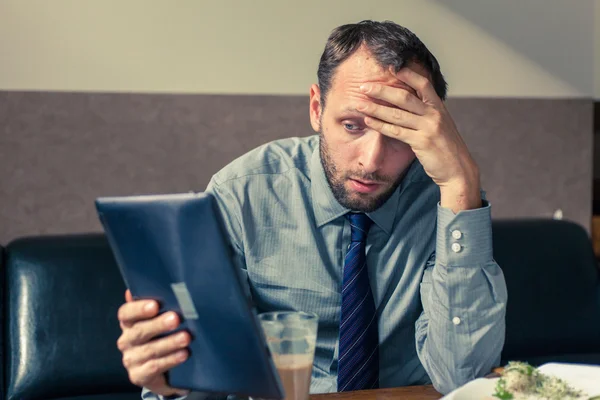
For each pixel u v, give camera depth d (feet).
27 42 7.72
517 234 7.04
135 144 8.09
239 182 4.80
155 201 2.68
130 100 8.04
